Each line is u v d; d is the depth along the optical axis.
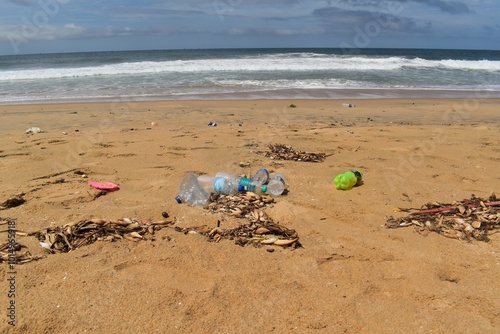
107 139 7.64
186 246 3.46
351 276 3.11
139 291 2.85
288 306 2.74
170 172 5.52
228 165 5.86
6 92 16.06
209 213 4.14
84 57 51.72
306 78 21.23
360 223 4.04
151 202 4.43
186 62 31.36
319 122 9.94
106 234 3.63
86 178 5.30
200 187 4.74
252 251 3.43
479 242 3.68
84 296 2.78
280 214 4.12
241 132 8.38
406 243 3.64
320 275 3.12
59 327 2.50
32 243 3.49
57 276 3.01
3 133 8.42
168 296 2.79
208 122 9.78
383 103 13.84
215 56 47.97
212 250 3.41
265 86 17.97
